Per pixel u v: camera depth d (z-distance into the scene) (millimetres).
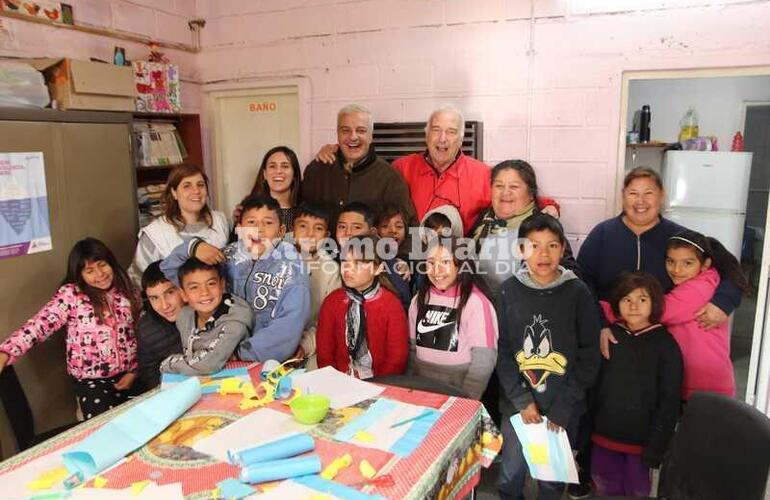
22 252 2375
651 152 3246
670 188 3186
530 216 2271
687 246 2156
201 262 1982
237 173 3785
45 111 2422
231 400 1610
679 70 2592
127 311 2428
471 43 2932
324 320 2188
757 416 1368
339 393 1636
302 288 2109
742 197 3062
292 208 2719
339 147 2762
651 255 2297
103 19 3010
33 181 2393
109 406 2383
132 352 2451
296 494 1147
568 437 2047
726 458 1394
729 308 2135
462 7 2920
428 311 2172
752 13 2430
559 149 2842
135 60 3170
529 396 2037
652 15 2578
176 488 1176
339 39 3229
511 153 2938
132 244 2875
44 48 2725
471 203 2625
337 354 2191
